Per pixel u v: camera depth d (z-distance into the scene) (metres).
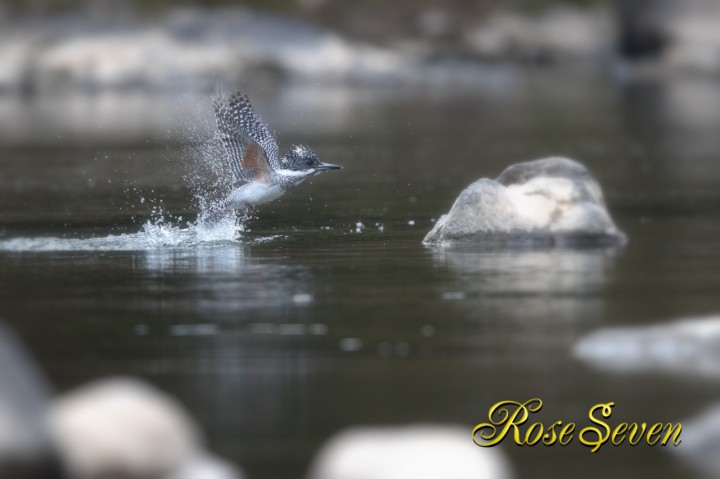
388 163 69.00
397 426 21.03
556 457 20.05
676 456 19.98
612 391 22.70
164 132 83.69
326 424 21.19
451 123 93.69
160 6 134.38
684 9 155.12
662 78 145.62
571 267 35.50
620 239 40.16
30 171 64.44
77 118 95.00
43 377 24.19
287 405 22.27
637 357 24.80
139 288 33.03
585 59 159.25
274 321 28.84
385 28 153.12
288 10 145.38
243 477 18.92
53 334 27.75
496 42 157.25
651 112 102.88
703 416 21.17
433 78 141.75
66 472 16.16
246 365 24.97
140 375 24.28
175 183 58.88
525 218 40.09
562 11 162.25
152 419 16.98
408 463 16.44
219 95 41.06
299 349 26.22
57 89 122.31
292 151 41.88
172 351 26.14
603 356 25.02
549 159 41.94
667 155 71.50
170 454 16.86
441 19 156.25
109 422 16.81
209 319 29.08
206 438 20.62
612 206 50.62
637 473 19.27
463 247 39.81
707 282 32.81
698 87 132.12
